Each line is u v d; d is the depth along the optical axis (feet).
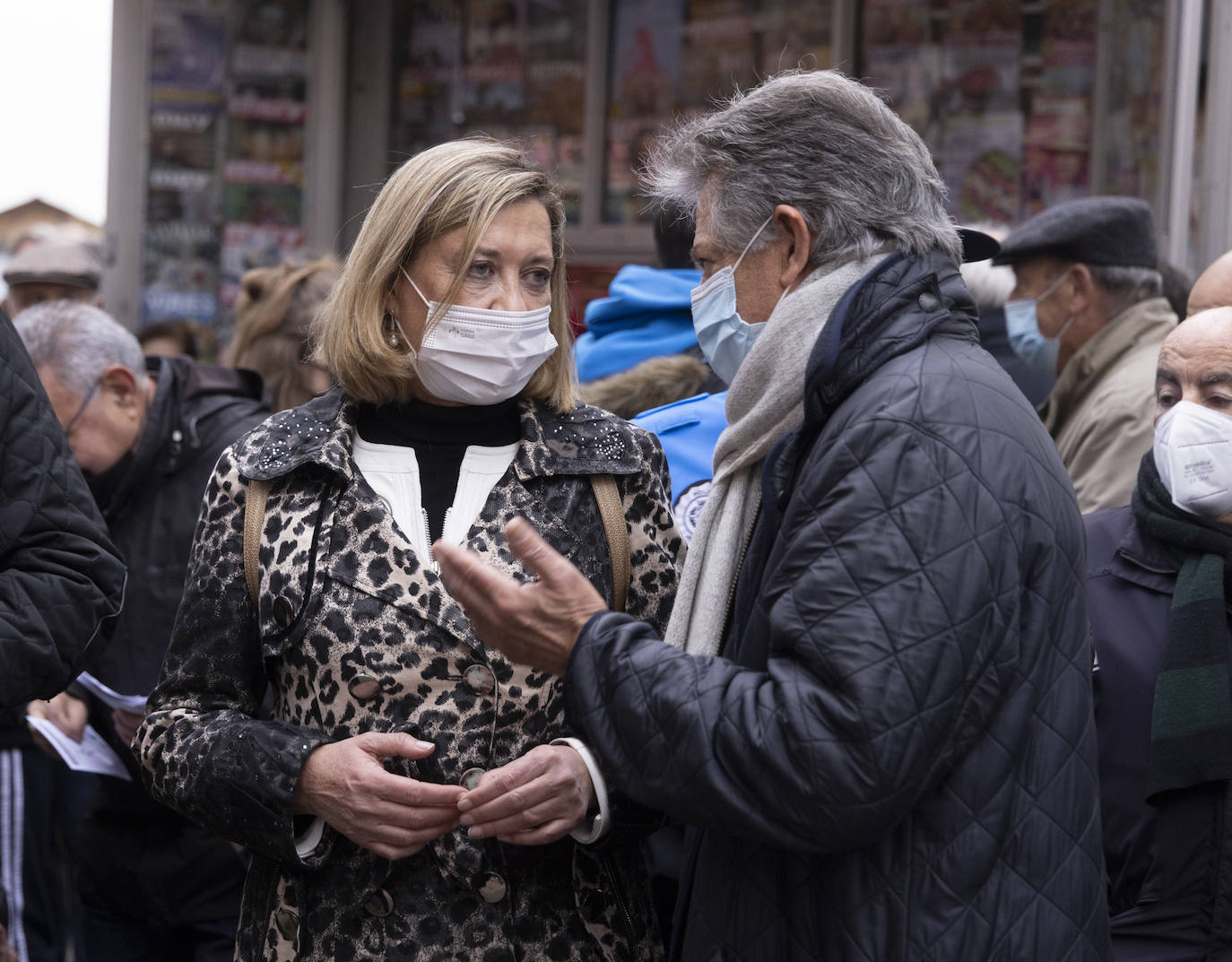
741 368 6.28
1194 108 13.79
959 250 6.28
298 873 6.56
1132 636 8.10
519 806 6.14
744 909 5.81
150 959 10.58
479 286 6.72
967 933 5.35
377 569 6.61
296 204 19.36
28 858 14.07
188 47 18.99
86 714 10.74
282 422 6.99
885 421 5.46
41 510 7.13
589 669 5.67
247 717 6.72
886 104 6.46
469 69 19.66
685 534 8.30
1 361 7.15
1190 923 7.59
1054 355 13.33
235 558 6.77
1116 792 8.01
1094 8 17.21
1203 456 7.81
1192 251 13.76
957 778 5.40
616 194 19.38
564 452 6.92
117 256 19.06
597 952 6.62
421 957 6.41
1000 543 5.34
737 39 18.79
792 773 5.21
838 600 5.25
